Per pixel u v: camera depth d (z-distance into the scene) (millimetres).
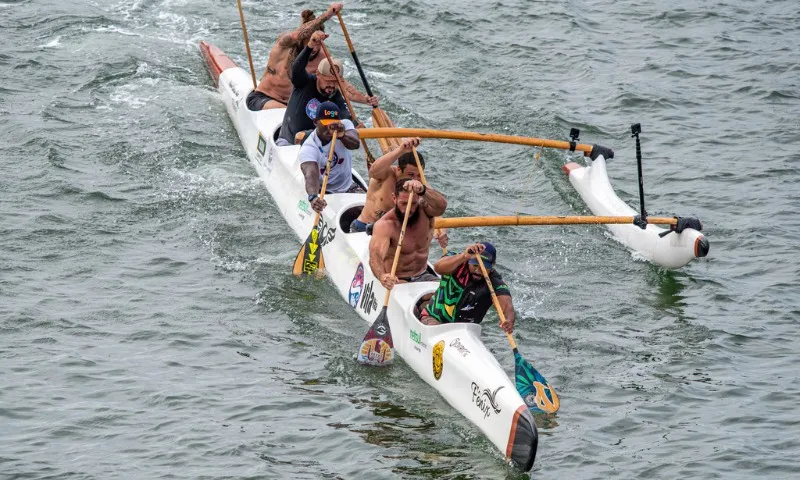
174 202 48188
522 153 56938
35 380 33375
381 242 36562
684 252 43656
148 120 57156
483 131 59656
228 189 50125
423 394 34281
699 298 42281
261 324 38438
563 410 33438
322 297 40906
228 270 42406
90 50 66938
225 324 38156
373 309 38312
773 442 31469
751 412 33312
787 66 71312
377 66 69062
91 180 49531
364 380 35000
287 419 32062
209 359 35594
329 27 75250
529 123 60719
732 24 80375
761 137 60219
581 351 37656
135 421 31469
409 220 36688
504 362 36531
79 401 32375
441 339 34469
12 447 29734
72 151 52469
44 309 38000
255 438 30875
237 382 34188
